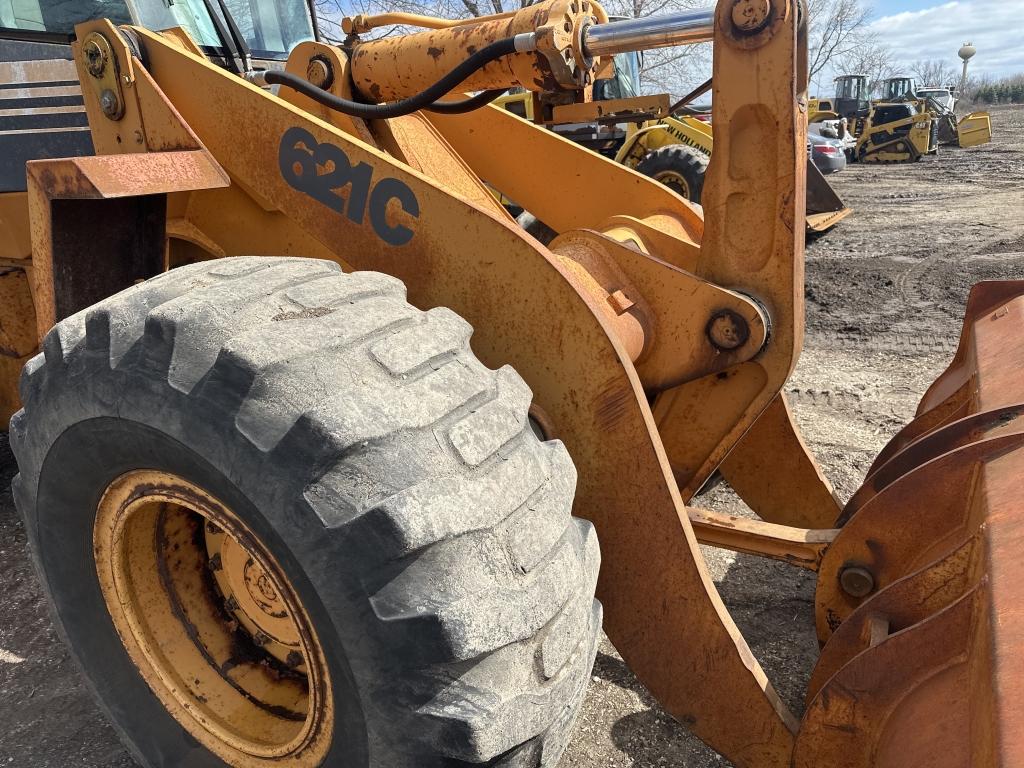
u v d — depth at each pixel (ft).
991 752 3.33
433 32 8.54
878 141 74.84
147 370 4.85
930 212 42.01
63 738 7.32
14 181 9.45
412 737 4.43
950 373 8.27
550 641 4.63
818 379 16.84
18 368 10.65
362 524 4.26
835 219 32.71
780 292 6.64
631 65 32.27
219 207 8.39
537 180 10.19
